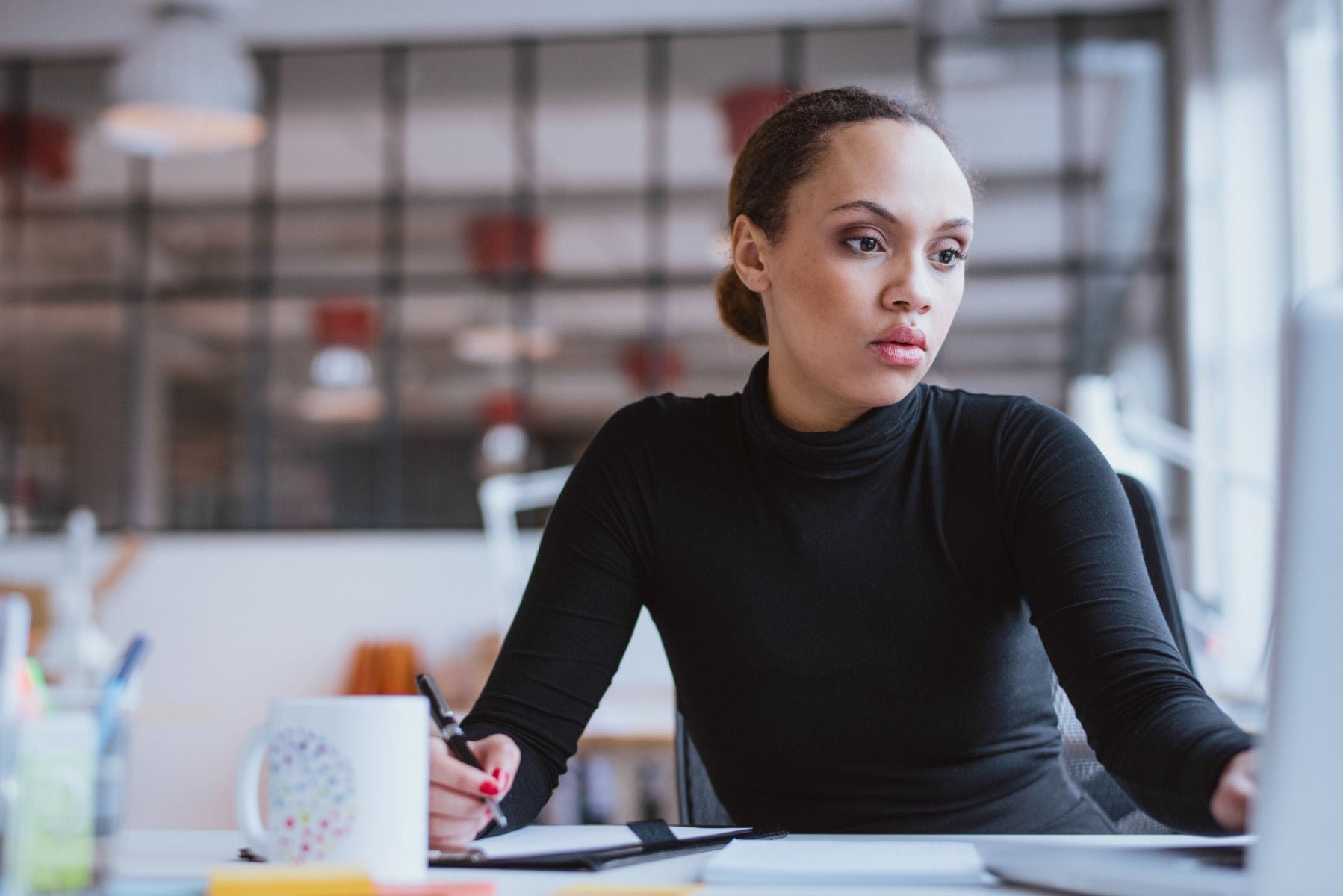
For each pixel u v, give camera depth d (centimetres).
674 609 107
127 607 506
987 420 105
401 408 618
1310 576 55
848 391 99
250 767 74
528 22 555
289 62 577
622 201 608
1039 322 512
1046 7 511
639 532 108
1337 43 393
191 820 486
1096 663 88
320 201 631
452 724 88
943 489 104
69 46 575
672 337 621
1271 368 444
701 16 545
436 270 637
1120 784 83
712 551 106
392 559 501
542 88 571
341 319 667
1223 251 457
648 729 221
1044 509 99
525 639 105
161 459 628
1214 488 450
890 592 103
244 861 75
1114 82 510
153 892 62
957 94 521
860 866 69
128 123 470
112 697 60
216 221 624
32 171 595
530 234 626
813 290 99
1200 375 471
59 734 57
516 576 341
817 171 100
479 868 76
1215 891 59
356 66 575
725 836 86
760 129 111
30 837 56
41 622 400
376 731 68
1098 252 509
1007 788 104
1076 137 513
